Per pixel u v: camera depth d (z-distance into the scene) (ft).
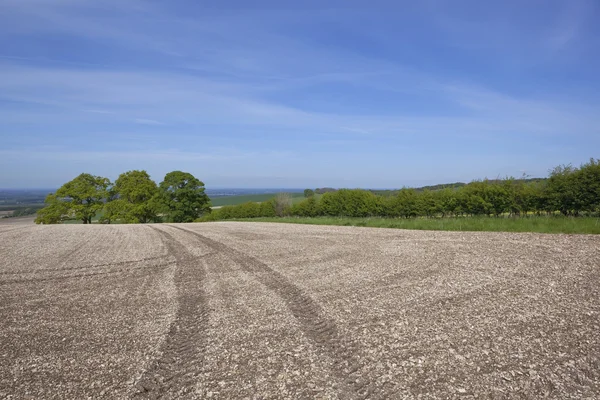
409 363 16.33
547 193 71.92
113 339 20.62
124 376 16.22
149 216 193.88
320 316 23.16
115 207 184.65
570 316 21.08
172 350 18.86
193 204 192.03
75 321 23.90
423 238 57.52
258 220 140.56
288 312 24.27
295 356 17.56
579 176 66.49
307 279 33.30
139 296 29.84
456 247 46.62
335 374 15.66
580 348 17.07
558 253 38.86
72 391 15.08
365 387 14.52
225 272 38.27
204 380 15.61
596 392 13.66
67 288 32.96
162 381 15.66
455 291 27.20
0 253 54.54
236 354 18.06
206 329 21.70
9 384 15.79
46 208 184.14
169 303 27.55
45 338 21.04
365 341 18.93
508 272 32.17
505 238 51.21
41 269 42.01
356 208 123.24
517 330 19.44
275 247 55.16
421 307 23.94
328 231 77.97
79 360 18.02
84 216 186.80
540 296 25.05
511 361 16.16
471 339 18.58
